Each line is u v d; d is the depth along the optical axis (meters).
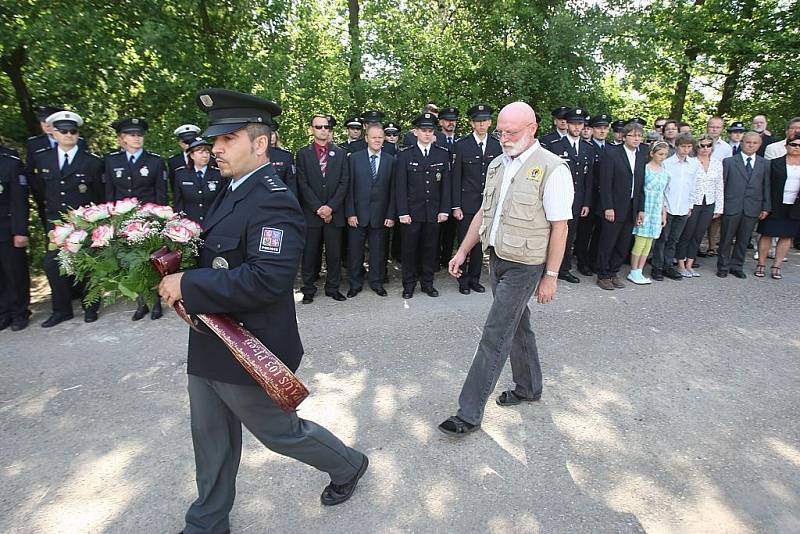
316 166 5.39
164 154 6.76
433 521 2.43
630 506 2.53
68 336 4.63
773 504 2.55
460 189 5.77
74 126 4.89
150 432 3.15
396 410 3.39
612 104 8.92
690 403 3.50
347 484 2.53
